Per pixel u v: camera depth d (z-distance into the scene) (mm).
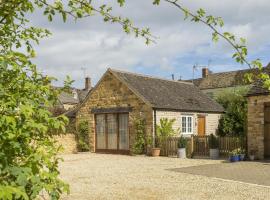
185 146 21969
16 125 2895
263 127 18969
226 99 34781
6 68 3143
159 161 19609
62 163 18766
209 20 3682
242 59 3514
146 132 23344
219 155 21906
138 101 23766
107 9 4152
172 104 24812
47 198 7543
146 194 10406
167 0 3658
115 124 25219
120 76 24984
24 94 3203
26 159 3012
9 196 2420
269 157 19312
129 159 20891
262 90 18828
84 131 26828
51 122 3223
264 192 10562
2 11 3729
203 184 11961
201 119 27469
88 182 12492
